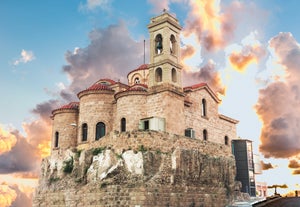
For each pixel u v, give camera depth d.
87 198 38.81
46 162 50.84
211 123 55.84
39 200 47.91
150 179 37.50
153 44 49.59
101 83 59.25
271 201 38.72
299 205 33.97
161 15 49.59
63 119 54.59
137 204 35.47
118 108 47.88
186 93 51.94
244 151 59.50
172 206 37.94
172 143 41.75
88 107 50.47
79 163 44.44
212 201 43.00
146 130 40.31
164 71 46.97
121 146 40.28
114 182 37.16
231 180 47.78
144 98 47.22
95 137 49.25
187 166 41.00
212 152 46.72
